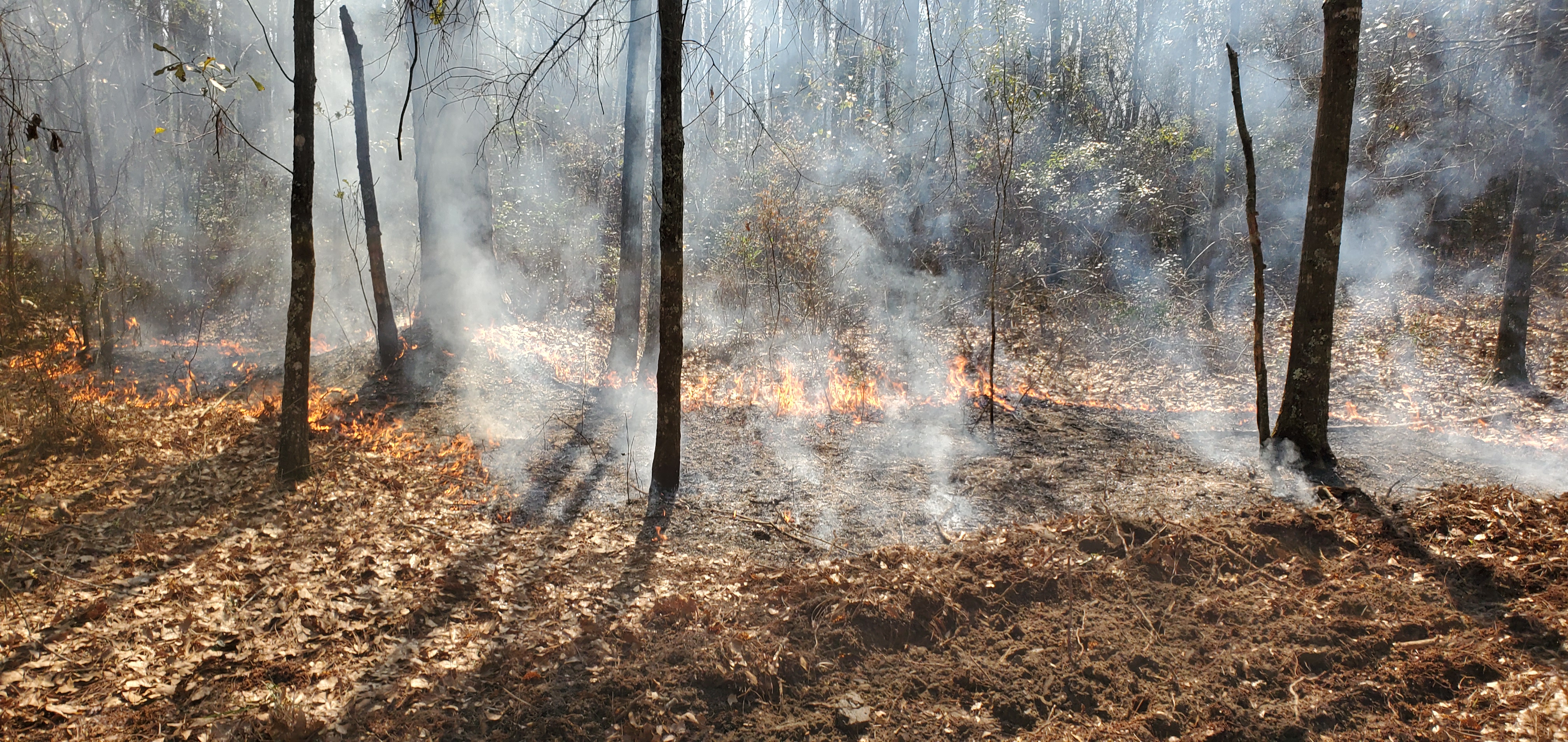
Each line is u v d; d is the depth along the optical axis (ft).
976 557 19.16
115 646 15.12
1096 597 17.67
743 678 15.06
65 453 24.85
